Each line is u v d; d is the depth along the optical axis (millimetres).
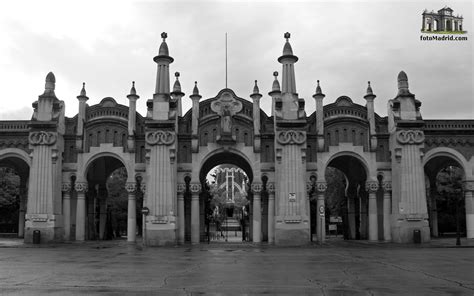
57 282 17016
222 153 47156
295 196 41438
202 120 44062
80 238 43938
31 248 37375
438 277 18328
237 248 37781
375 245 40031
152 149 41906
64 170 44469
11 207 70938
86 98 45094
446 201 67188
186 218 47812
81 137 44281
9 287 15758
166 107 42375
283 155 41969
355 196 53000
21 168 52469
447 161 50031
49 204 42469
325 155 44031
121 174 76812
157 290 15133
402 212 42094
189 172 43438
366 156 44375
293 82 42938
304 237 40906
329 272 20250
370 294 14281
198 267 22453
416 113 43594
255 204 43250
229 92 44531
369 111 44625
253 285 16281
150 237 40625
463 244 39812
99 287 15781
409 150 42688
